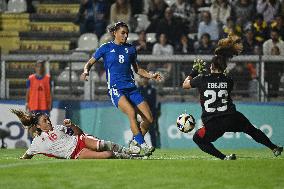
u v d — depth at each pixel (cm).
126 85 2531
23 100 3634
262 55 3597
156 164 2106
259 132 2369
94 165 2091
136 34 4150
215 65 2328
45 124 2338
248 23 4091
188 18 4178
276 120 3581
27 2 4753
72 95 3703
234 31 3962
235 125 2323
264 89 3603
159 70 3600
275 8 4166
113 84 2533
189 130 2423
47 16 4653
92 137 2364
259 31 3922
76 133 2372
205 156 2875
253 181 1911
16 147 3634
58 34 4531
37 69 3462
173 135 3588
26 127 2362
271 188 1844
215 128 2311
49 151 2338
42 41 4531
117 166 2073
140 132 2455
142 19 4250
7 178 1934
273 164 2123
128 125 3612
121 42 2553
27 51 4378
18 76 3841
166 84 3609
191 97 3625
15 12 4691
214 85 2308
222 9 4131
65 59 3634
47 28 4625
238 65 3616
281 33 3959
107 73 2558
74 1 4716
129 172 1995
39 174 1978
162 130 3591
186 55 3588
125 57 2538
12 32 4562
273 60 3594
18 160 2283
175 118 3581
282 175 1983
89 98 3678
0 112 3634
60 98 3725
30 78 3472
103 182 1884
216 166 2084
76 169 2038
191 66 3594
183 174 1973
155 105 3591
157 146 3594
